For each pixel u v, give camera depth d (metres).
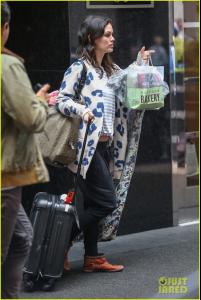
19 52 8.76
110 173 7.46
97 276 7.52
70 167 7.15
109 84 7.10
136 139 7.49
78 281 7.36
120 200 7.53
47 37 8.48
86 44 7.09
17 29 8.74
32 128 5.07
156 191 9.27
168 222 9.46
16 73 5.04
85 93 7.01
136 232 9.18
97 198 7.20
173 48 9.20
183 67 9.99
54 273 6.93
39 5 8.50
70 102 6.83
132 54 8.79
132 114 7.45
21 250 5.71
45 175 5.34
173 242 8.84
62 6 8.28
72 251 8.53
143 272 7.65
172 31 9.16
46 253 6.88
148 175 9.16
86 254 7.62
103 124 7.09
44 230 6.87
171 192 9.42
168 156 9.30
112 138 7.28
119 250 8.50
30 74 8.68
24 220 5.70
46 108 5.29
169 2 9.07
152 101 7.24
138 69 7.14
